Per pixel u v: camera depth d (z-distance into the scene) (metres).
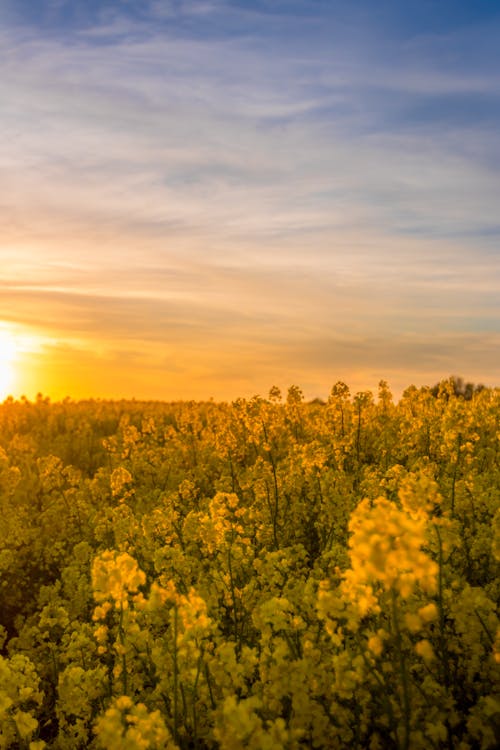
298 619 4.18
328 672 4.04
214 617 5.54
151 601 4.09
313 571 5.95
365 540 3.24
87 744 5.21
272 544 8.07
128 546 7.52
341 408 11.95
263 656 4.02
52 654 6.19
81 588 7.36
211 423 15.68
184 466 14.41
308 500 9.16
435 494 4.12
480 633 4.27
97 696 5.09
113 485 10.09
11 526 10.20
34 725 4.16
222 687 4.18
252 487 9.98
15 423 23.92
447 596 4.57
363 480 9.07
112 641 5.98
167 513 7.65
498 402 11.62
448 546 4.38
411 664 4.32
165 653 4.82
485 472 8.56
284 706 4.14
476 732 3.81
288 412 12.87
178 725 4.34
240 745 3.43
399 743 3.65
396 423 12.50
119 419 25.83
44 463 12.76
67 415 26.16
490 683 4.25
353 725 4.04
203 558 7.10
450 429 7.78
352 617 3.72
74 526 10.63
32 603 8.77
